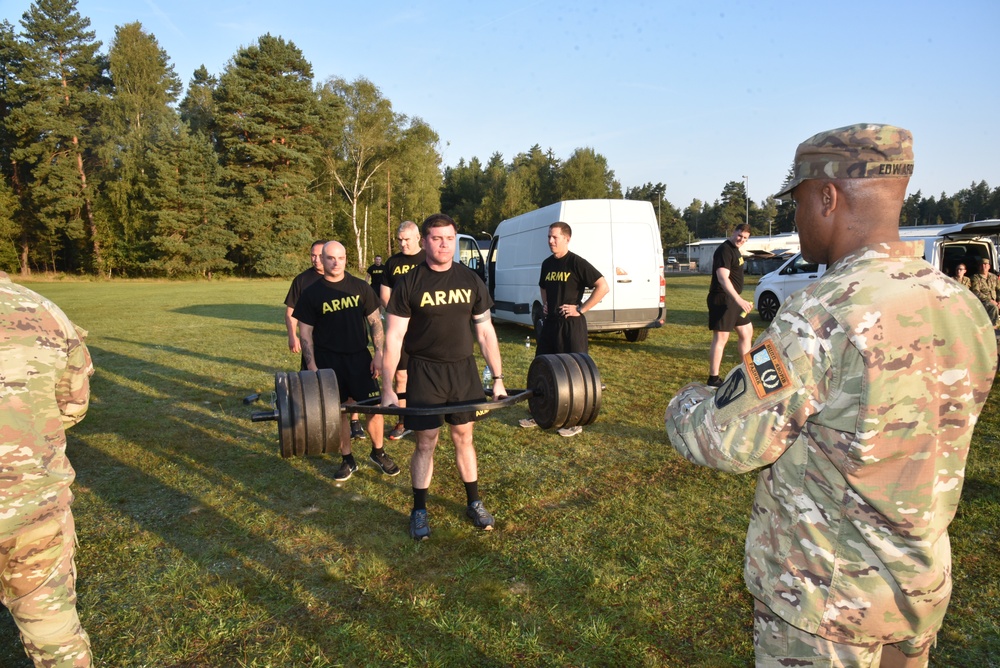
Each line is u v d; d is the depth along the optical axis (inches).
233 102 1820.9
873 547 52.1
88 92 1841.8
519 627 110.7
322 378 128.9
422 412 131.3
